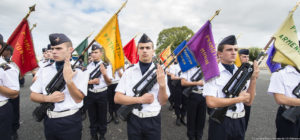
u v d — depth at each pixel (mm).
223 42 2057
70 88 1806
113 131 3885
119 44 2588
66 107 1967
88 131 3865
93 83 3406
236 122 2027
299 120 2020
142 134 2143
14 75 2182
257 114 4973
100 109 3484
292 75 2025
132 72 2189
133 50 5070
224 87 1963
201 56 2104
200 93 3260
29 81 10133
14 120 3268
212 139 2098
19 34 2268
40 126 3959
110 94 4527
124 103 2010
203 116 3299
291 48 2055
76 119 2035
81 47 4344
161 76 1883
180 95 4328
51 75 2064
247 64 2010
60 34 2006
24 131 3686
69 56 1838
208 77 1990
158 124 2131
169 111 5426
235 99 1840
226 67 2117
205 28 2057
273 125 4137
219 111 1932
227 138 2037
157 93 2158
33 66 2389
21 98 6348
